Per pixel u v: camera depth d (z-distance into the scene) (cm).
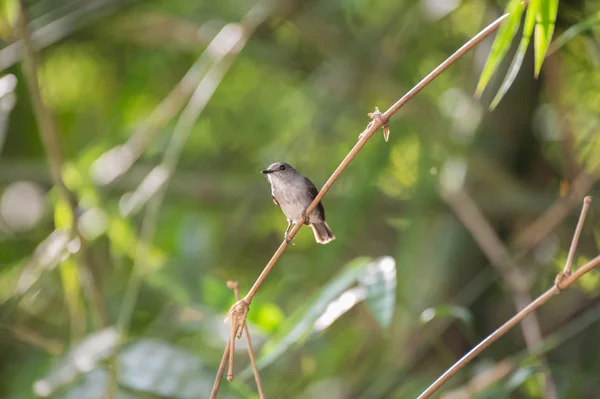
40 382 845
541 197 1168
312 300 806
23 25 944
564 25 1009
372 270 762
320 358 1187
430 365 1115
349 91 1291
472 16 1320
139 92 1509
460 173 1173
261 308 880
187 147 1483
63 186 992
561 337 901
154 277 948
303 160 1341
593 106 1207
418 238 1138
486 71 654
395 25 1291
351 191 1163
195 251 1329
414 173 1261
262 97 1502
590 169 1104
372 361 1184
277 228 1446
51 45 1372
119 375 824
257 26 1137
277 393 1146
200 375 810
